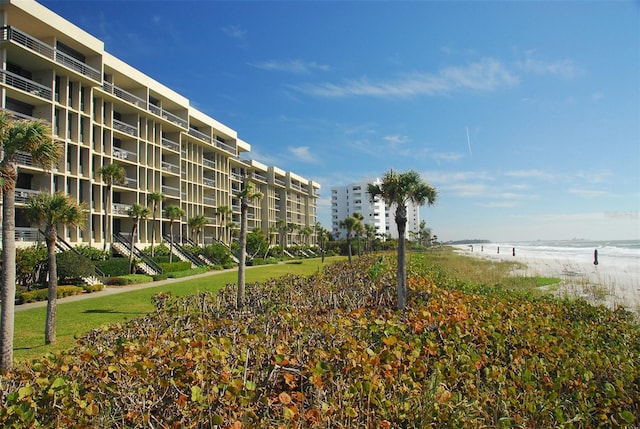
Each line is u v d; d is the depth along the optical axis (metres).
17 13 25.22
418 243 112.38
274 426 3.58
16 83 25.44
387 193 11.20
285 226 71.00
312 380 4.02
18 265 20.89
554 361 5.52
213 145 50.47
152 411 3.85
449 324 6.21
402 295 10.41
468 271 29.28
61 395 3.93
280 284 13.56
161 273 31.06
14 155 8.73
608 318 9.00
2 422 3.60
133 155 36.28
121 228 36.59
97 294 21.25
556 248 100.06
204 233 51.53
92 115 30.75
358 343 5.18
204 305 10.42
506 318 7.55
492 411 4.18
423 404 3.87
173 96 42.41
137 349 5.06
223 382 3.92
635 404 4.82
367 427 3.59
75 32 28.73
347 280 14.50
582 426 4.30
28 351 10.06
